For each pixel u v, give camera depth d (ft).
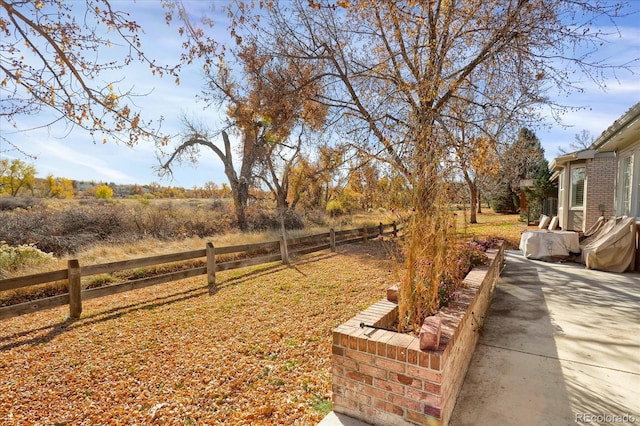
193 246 35.04
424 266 8.92
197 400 9.18
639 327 12.52
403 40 23.89
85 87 11.35
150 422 8.32
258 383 9.91
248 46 24.81
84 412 8.84
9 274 22.29
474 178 40.50
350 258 31.07
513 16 20.57
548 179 60.39
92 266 16.96
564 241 25.66
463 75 22.99
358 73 26.43
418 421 6.74
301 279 22.90
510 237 38.04
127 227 40.68
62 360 11.84
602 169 36.09
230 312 16.44
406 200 9.62
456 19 22.24
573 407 7.80
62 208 44.16
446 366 6.88
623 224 22.22
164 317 16.01
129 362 11.57
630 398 8.11
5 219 34.47
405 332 8.19
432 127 20.62
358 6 20.59
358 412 7.59
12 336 14.01
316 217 61.93
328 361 11.15
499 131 24.49
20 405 9.21
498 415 7.56
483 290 12.70
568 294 16.90
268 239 40.75
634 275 20.75
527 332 12.25
